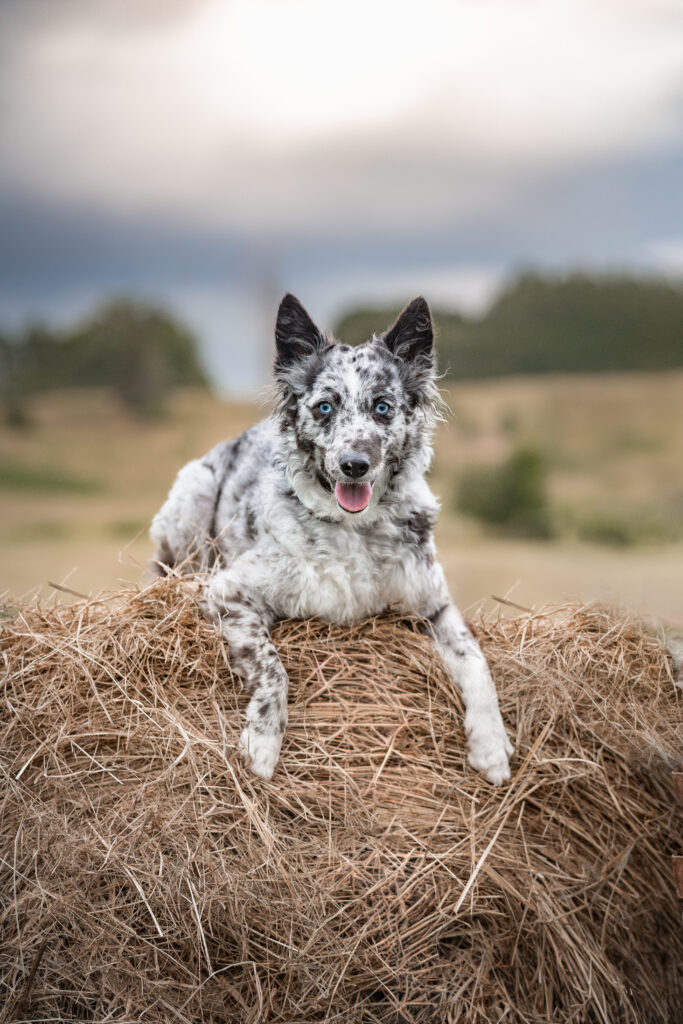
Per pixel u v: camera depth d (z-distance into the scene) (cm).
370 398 425
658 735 388
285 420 443
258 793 359
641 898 368
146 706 374
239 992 333
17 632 400
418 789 368
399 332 449
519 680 405
